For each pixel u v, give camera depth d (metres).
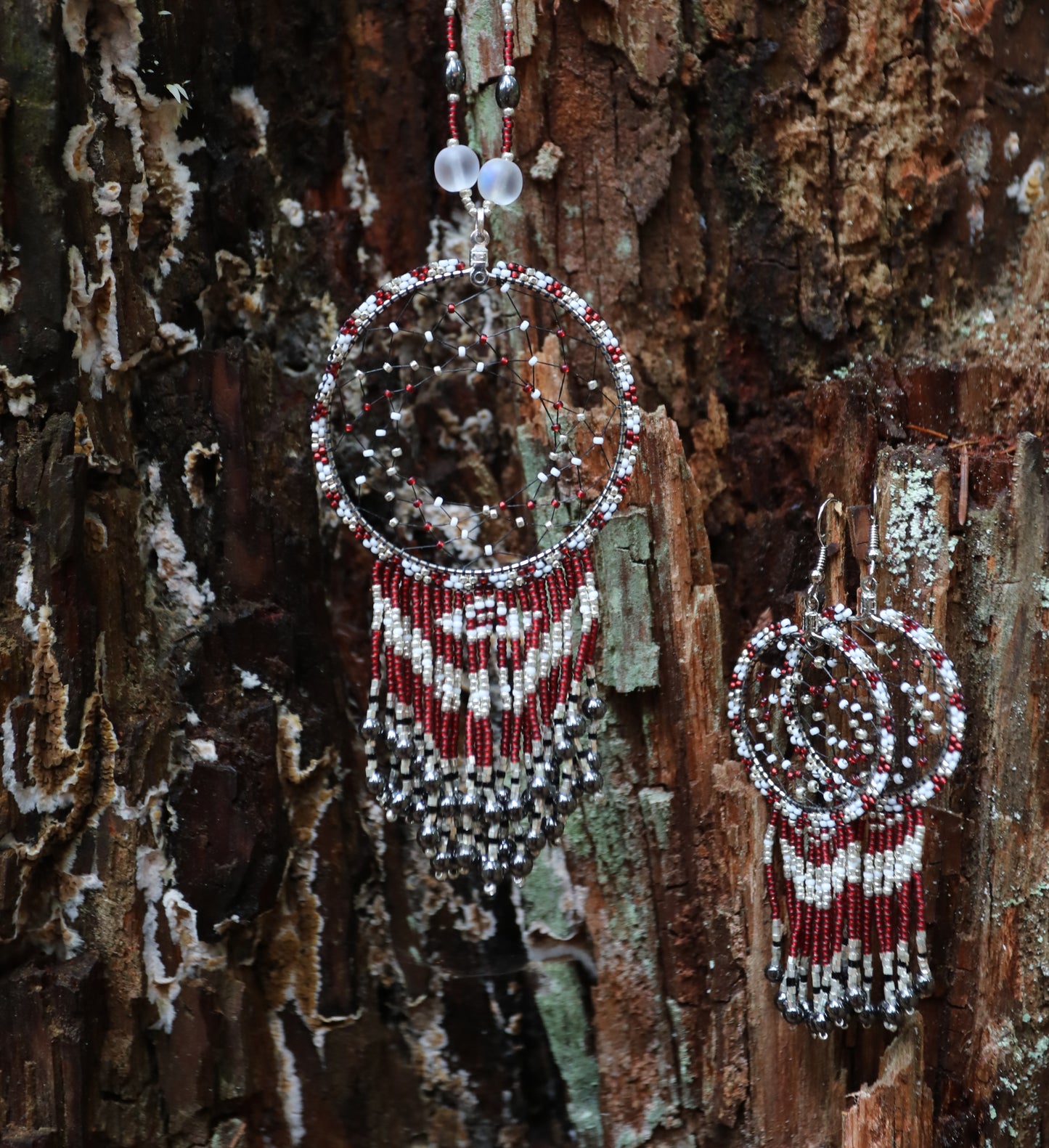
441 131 0.91
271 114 0.90
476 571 0.86
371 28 0.90
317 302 0.91
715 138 0.90
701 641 0.88
